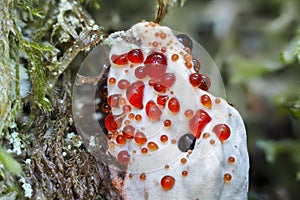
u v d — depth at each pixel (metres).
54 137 0.21
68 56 0.21
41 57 0.21
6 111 0.20
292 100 0.30
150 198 0.19
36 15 0.21
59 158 0.20
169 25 0.28
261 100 0.31
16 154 0.20
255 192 0.29
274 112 0.31
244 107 0.31
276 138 0.30
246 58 0.35
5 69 0.20
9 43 0.20
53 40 0.22
